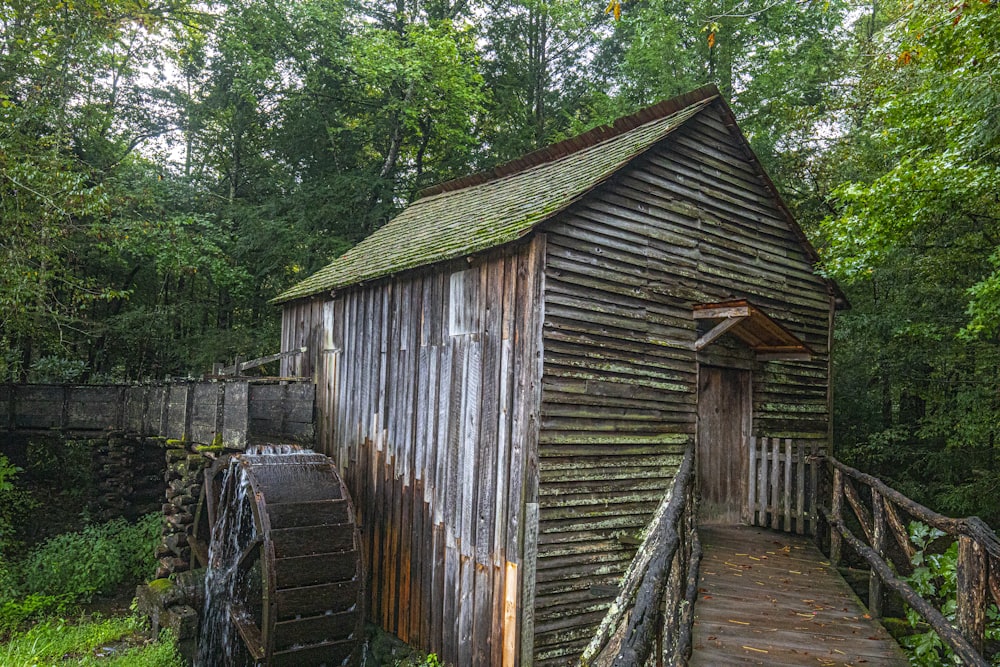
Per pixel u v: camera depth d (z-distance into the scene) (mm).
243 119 19875
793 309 9664
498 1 21766
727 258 8844
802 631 4871
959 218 10352
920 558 5000
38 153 12625
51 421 13039
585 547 7203
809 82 15273
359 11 20891
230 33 18156
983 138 6836
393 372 9258
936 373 11953
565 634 6996
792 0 6129
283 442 9773
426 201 12883
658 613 2746
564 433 7090
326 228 18828
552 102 22016
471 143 20766
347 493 8875
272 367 18312
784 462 8398
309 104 19203
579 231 7309
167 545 10531
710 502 8523
